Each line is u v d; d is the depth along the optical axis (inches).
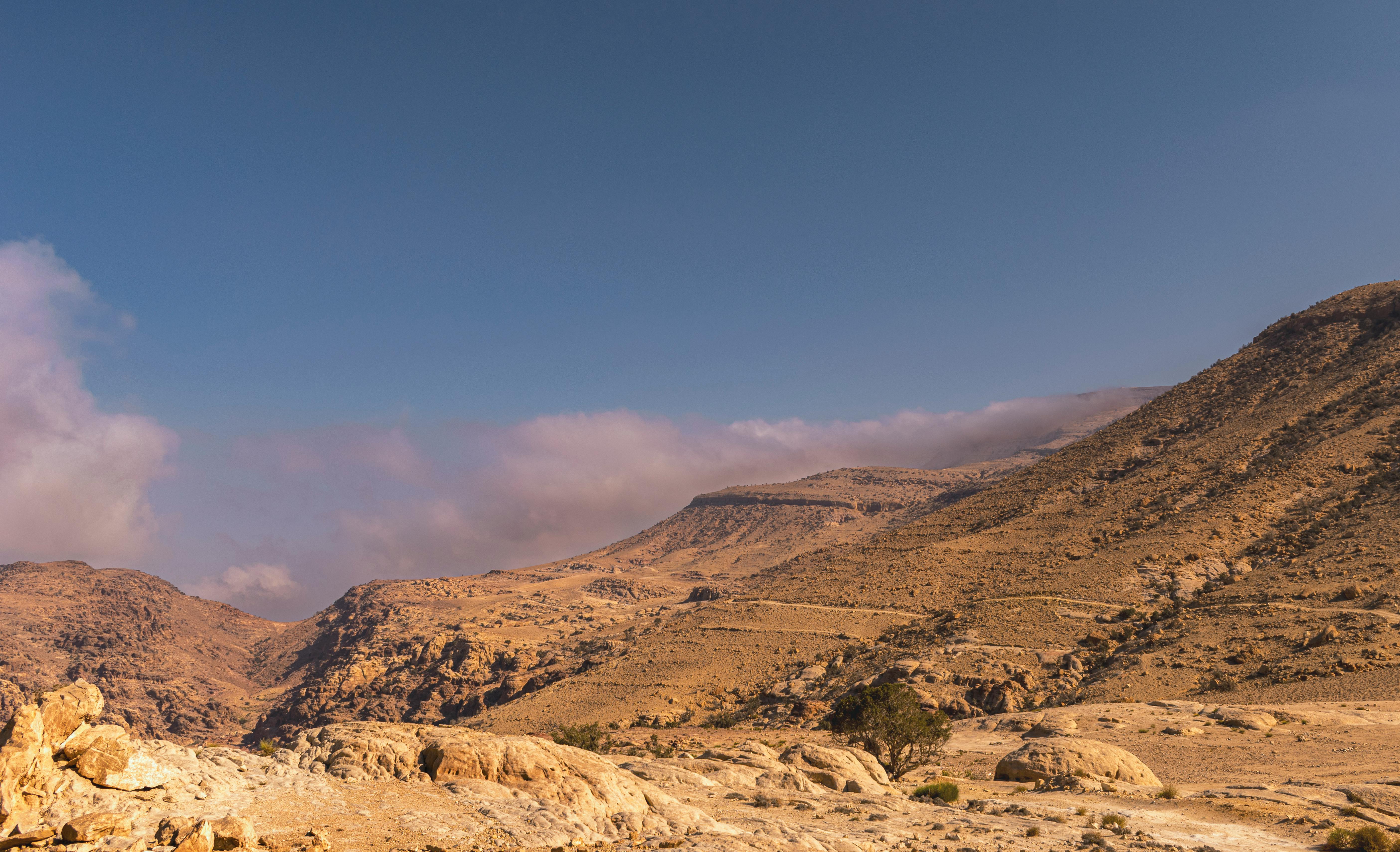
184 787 653.3
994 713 4399.6
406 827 658.8
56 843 533.3
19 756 552.4
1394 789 1439.5
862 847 836.0
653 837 745.6
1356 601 4362.7
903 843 897.5
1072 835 1034.1
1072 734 2829.7
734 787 1240.8
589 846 681.6
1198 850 1003.9
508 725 6555.1
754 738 3592.5
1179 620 4881.9
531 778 815.7
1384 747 2226.9
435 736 868.0
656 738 4050.2
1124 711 3137.3
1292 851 1034.7
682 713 6008.9
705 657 7076.8
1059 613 5605.3
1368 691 3272.6
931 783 1571.1
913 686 4849.9
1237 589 5147.6
